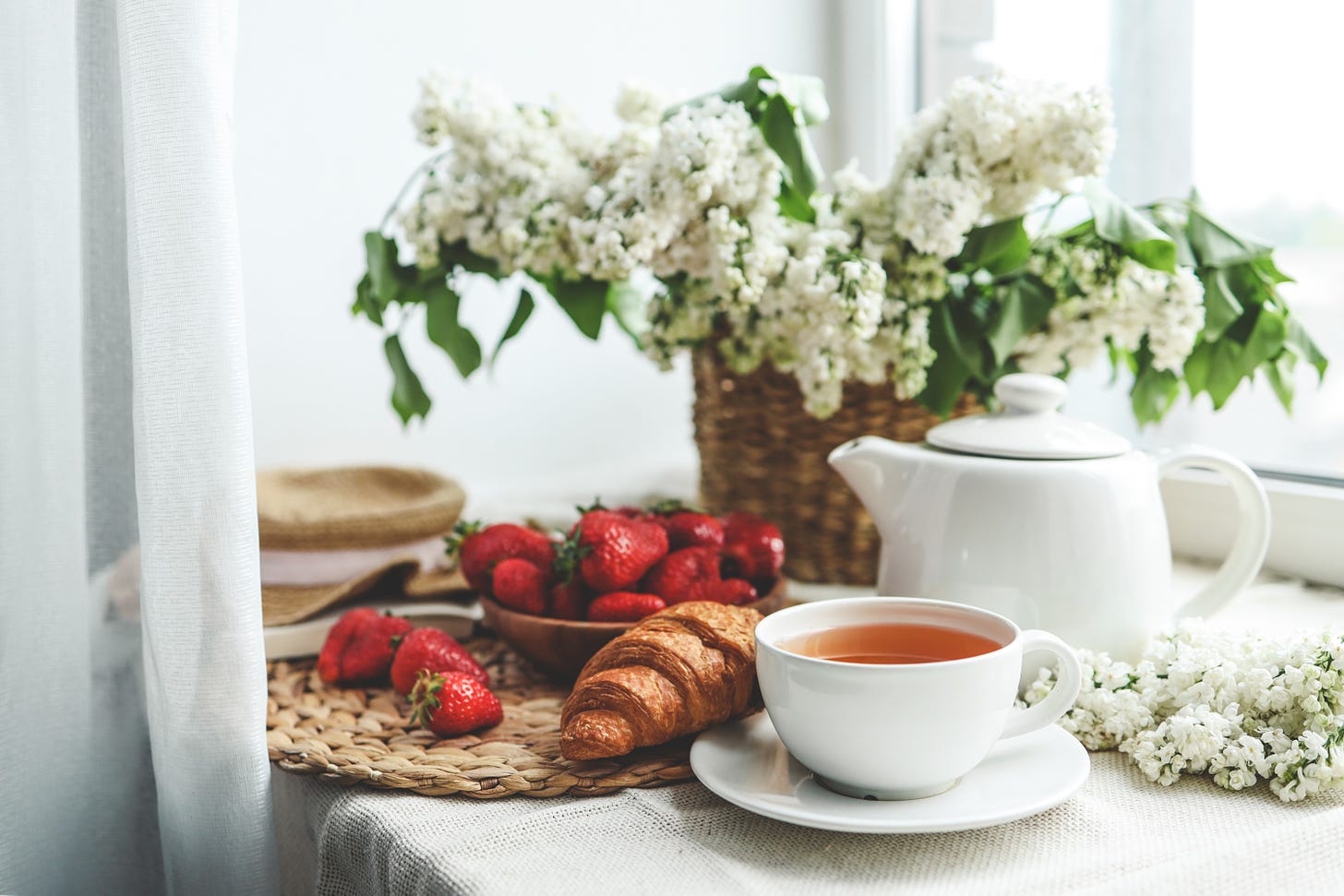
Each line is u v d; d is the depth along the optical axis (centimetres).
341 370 121
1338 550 90
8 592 67
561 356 133
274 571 94
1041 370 86
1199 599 74
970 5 125
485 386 129
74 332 70
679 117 77
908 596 71
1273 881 51
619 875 52
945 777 54
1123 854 52
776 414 91
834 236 81
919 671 51
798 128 78
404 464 125
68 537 71
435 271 90
